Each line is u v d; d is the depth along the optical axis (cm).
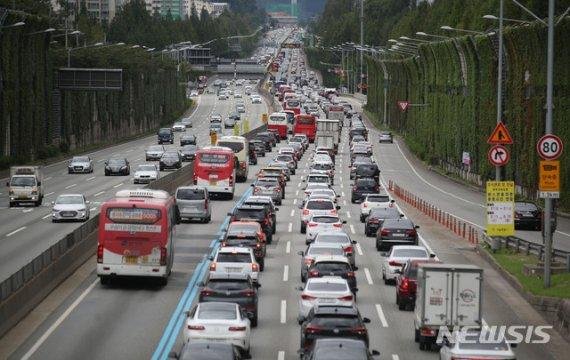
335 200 11044
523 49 12294
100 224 6378
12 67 16088
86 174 15600
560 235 9606
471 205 12588
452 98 17050
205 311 4466
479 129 15088
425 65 19762
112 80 18975
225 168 12244
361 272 7256
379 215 9281
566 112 11119
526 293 6116
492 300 6172
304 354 4200
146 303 5953
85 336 5050
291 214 11119
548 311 5809
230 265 6147
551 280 6391
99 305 5884
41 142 18025
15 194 11344
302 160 19112
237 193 13050
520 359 4681
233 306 4534
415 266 5847
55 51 19812
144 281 6675
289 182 15075
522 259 7431
